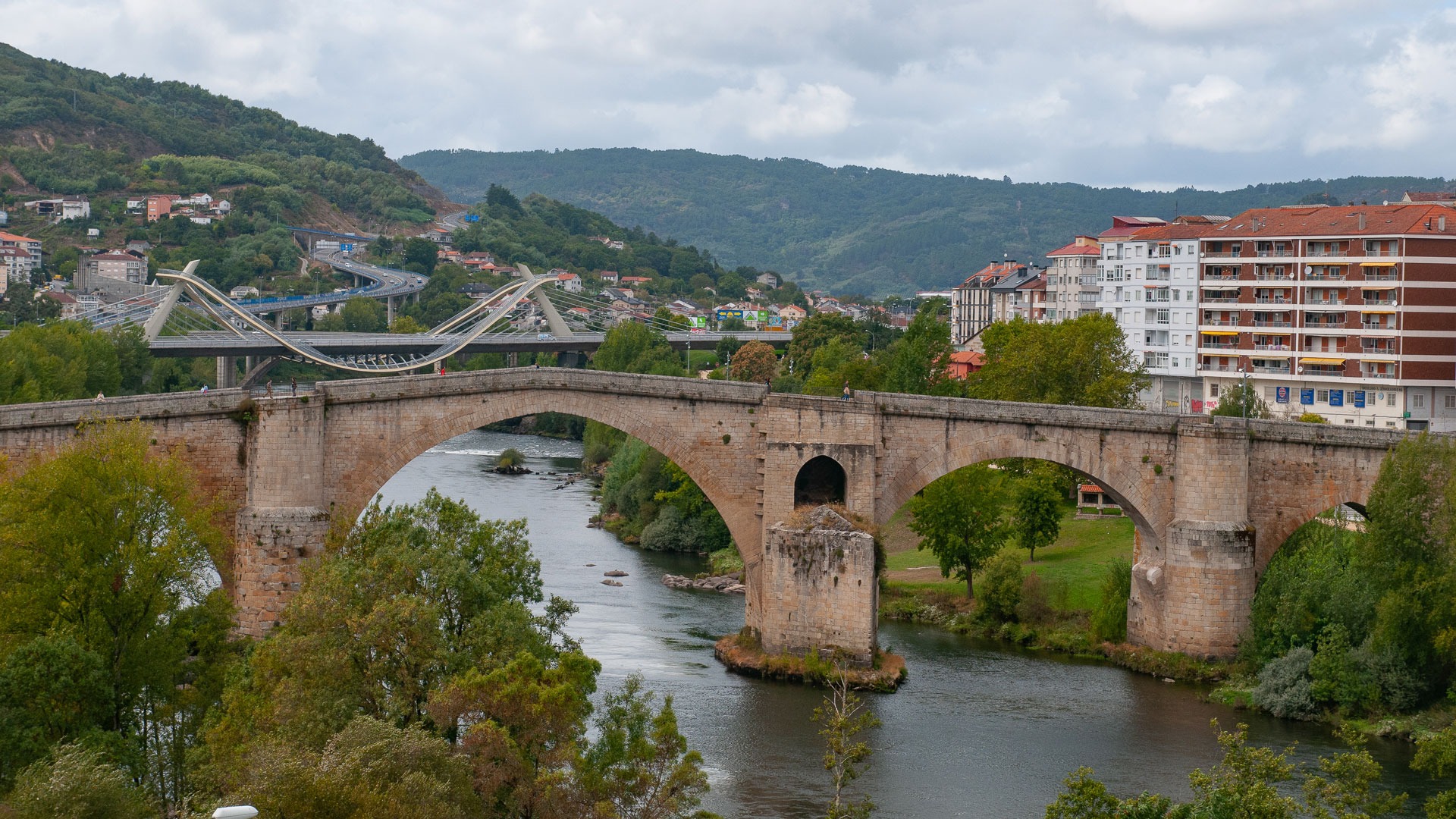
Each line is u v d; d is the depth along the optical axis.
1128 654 98.75
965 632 108.25
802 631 94.38
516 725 54.84
